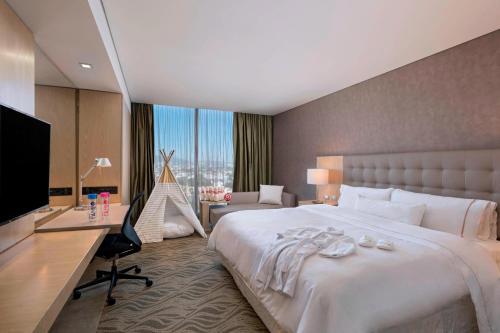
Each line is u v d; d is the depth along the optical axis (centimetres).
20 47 163
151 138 495
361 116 358
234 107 518
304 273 147
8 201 133
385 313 131
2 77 141
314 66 304
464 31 223
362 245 177
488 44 226
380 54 271
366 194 313
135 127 482
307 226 226
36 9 155
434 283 148
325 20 208
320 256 162
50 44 204
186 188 526
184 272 284
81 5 153
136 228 391
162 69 317
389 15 200
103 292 240
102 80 291
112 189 339
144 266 301
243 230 240
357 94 365
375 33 228
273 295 164
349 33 229
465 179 235
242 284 229
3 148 128
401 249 171
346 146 384
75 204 321
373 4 187
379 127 331
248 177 567
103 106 334
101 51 218
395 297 136
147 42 248
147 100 468
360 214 278
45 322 86
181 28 222
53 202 307
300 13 199
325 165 419
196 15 203
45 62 241
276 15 202
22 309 88
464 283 156
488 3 185
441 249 171
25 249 151
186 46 255
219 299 228
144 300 226
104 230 204
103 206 246
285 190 544
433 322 149
